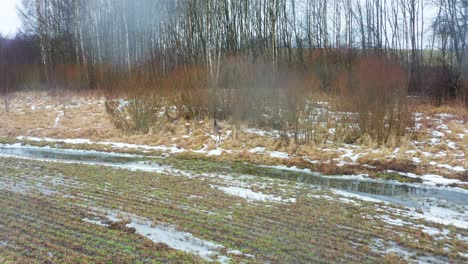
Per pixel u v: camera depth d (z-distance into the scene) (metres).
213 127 13.86
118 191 7.53
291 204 6.89
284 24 24.09
